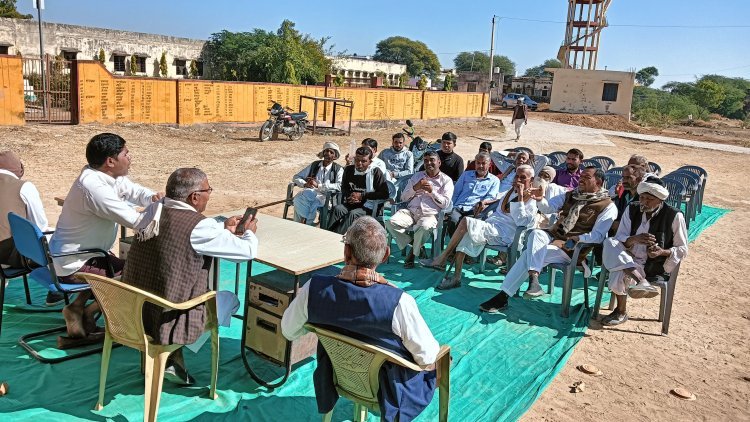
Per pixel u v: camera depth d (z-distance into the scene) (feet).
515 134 84.02
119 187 15.62
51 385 12.17
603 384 13.99
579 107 136.46
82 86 51.70
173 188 11.28
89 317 13.94
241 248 11.55
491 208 21.24
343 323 9.16
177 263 10.81
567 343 16.12
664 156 70.03
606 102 134.31
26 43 99.50
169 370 12.40
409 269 21.44
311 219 23.61
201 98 60.13
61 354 13.35
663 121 143.64
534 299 19.31
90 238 13.03
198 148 49.14
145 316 10.82
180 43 122.42
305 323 9.62
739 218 35.09
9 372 12.53
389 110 82.84
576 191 18.72
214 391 12.16
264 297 12.96
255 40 126.21
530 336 16.42
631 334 17.01
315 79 129.29
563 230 18.49
